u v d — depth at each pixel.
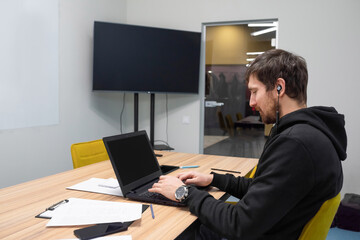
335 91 3.57
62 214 1.12
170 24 4.24
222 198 1.42
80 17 3.59
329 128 1.03
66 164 3.47
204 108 4.27
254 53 4.00
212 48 4.18
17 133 2.84
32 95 2.97
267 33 3.94
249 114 4.09
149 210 1.22
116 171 1.36
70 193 1.45
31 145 3.00
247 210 0.96
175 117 4.33
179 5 4.19
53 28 3.19
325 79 3.60
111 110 4.26
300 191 0.90
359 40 3.45
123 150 1.48
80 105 3.67
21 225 1.06
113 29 3.68
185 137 4.29
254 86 1.11
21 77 2.85
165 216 1.16
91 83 3.84
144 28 3.79
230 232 0.99
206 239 1.51
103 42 3.65
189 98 4.25
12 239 0.95
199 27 4.12
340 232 2.87
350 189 3.54
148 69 3.83
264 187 0.94
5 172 2.74
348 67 3.51
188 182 1.46
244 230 0.95
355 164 3.52
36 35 2.99
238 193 1.46
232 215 1.00
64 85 3.39
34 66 2.98
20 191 1.47
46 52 3.12
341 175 1.02
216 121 4.23
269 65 1.06
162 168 2.03
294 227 0.95
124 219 1.08
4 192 1.46
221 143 4.23
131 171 1.48
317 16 3.59
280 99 1.06
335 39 3.54
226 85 4.16
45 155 3.17
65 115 3.43
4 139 2.71
